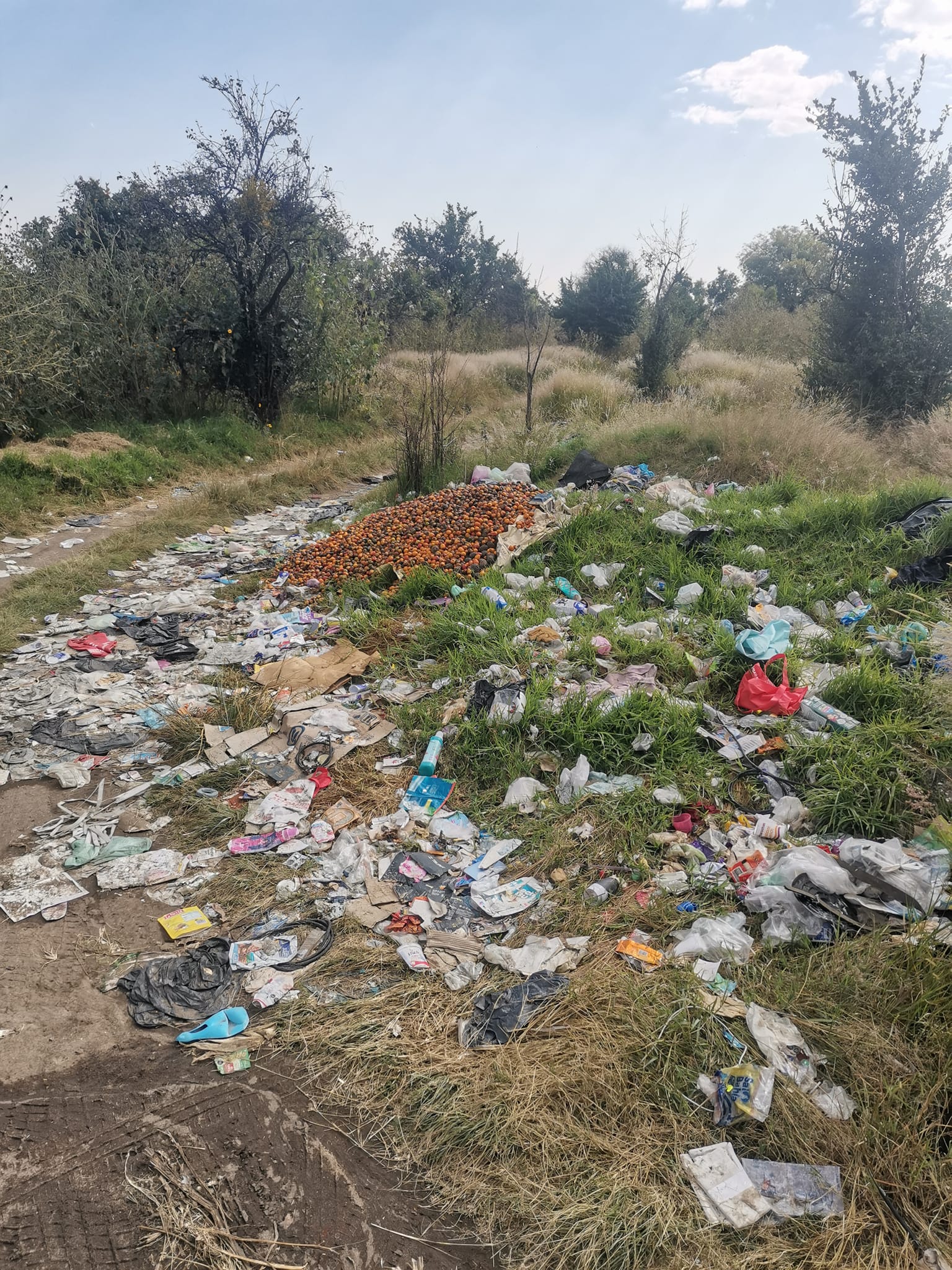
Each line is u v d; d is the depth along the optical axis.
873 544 6.65
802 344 15.01
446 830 4.10
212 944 3.43
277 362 16.39
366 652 6.21
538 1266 2.26
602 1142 2.53
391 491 11.36
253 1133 2.65
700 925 3.29
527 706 4.71
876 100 11.05
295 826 4.19
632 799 4.07
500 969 3.24
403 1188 2.48
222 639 6.80
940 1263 2.18
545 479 10.73
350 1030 2.99
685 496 8.56
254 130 15.18
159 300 15.40
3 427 12.36
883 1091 2.60
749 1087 2.62
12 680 6.05
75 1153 2.59
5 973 3.29
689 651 5.51
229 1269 2.27
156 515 10.77
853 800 3.87
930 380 11.12
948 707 4.34
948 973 2.87
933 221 11.05
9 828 4.29
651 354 16.12
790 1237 2.29
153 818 4.36
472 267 34.03
